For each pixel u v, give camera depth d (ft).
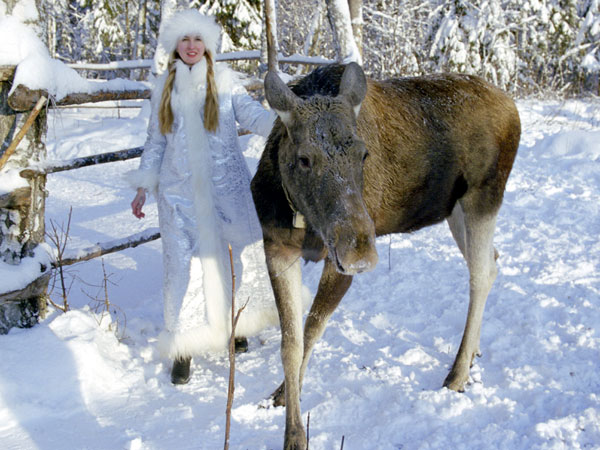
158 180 11.98
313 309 11.21
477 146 12.67
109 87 13.23
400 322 14.35
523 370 11.61
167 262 11.81
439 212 12.94
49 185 30.48
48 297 13.07
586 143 30.14
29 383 10.87
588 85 71.51
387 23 62.13
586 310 14.05
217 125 11.55
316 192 8.79
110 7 93.56
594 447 8.95
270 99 9.27
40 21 12.15
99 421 10.38
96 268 18.63
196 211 11.56
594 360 11.91
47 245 12.76
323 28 62.39
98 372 11.64
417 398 10.55
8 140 11.89
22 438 9.78
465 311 14.52
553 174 26.96
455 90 12.85
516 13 69.92
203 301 11.78
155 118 11.85
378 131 11.26
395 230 12.57
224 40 52.60
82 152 36.04
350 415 10.34
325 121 8.90
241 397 11.32
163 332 11.94
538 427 9.37
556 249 18.38
